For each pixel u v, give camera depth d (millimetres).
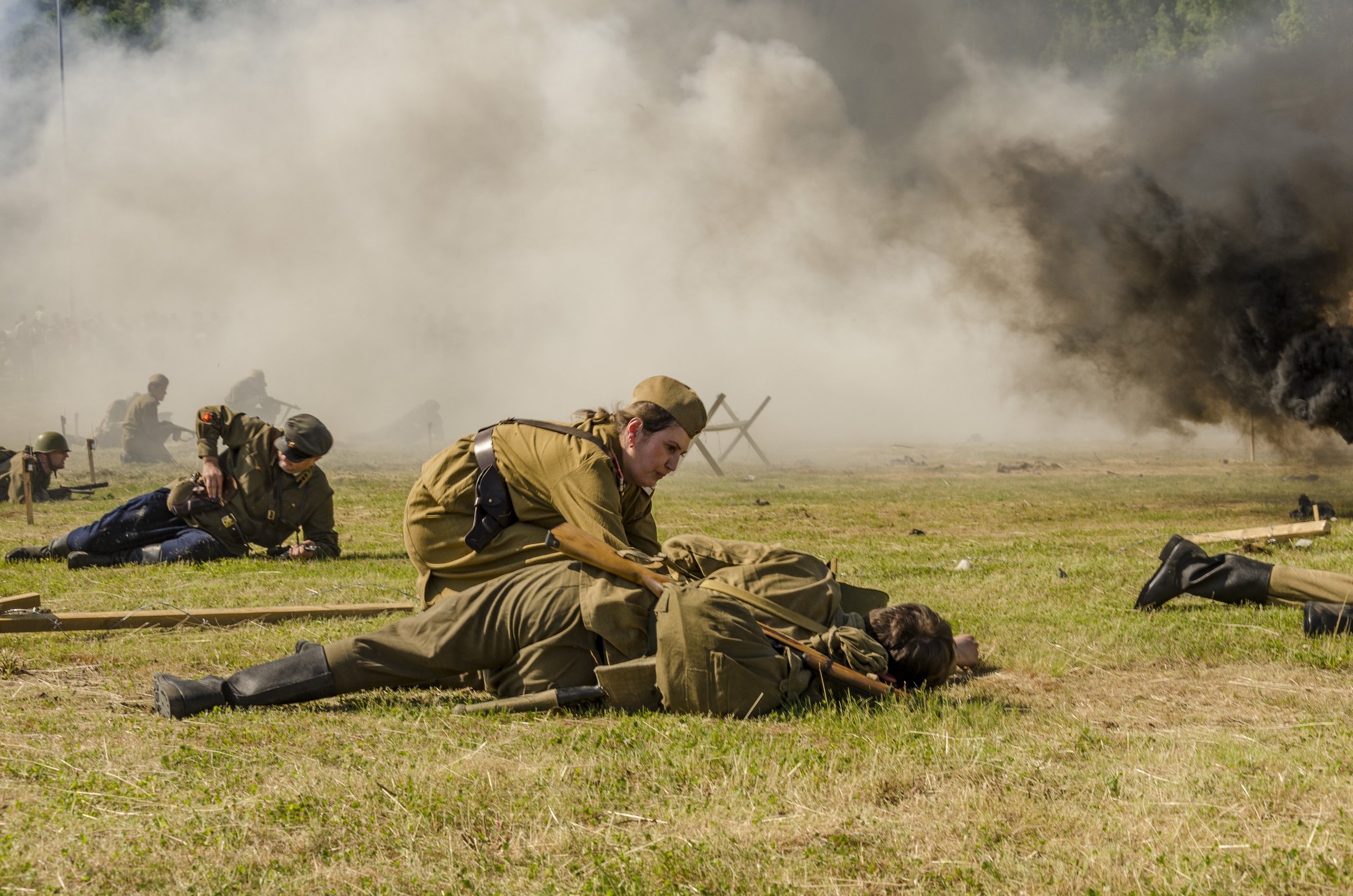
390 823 2754
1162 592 5859
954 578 7508
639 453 4289
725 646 3809
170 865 2506
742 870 2514
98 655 4883
